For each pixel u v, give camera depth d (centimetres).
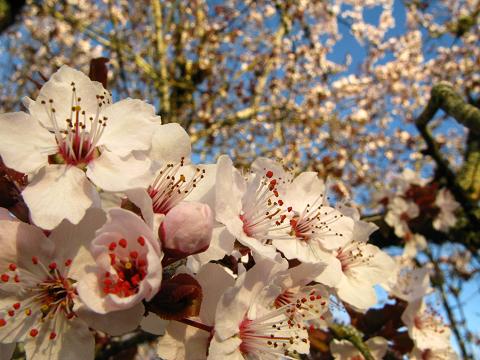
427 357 11
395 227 17
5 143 6
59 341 6
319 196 8
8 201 6
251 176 8
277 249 7
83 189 6
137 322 5
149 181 6
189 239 6
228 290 6
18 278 6
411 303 11
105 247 6
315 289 8
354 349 11
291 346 7
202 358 6
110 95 7
